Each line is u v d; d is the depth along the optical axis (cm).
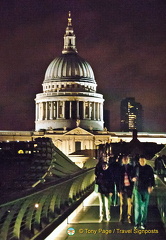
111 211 2605
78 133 18875
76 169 3925
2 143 12062
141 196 2008
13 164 7412
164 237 1816
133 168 2106
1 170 7025
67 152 18725
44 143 2752
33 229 1700
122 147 9844
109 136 19125
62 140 18800
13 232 1441
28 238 1545
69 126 19888
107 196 2214
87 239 1766
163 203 2350
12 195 1299
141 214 2012
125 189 2205
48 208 2027
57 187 1995
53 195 2030
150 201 3083
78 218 2314
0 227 1343
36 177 2467
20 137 19300
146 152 10475
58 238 1783
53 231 1770
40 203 1733
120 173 2225
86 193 3428
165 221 2094
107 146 6125
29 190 1483
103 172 2225
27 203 1460
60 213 2172
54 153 2866
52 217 2006
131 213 2195
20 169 7300
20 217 1441
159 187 3950
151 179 2023
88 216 2397
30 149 11925
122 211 2198
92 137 18862
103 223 2159
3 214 1216
